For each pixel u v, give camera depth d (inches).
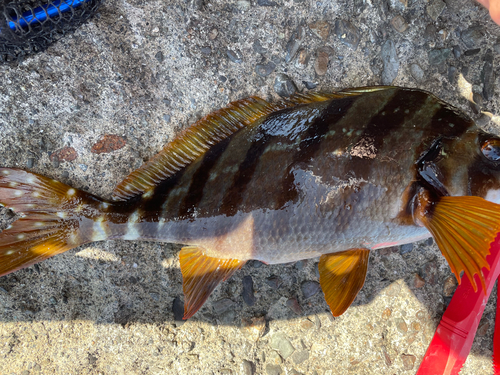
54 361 14.4
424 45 14.4
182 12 13.7
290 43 14.0
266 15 13.9
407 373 15.3
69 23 13.0
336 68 14.2
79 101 13.6
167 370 14.6
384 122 12.3
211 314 14.7
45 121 13.6
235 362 14.8
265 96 14.1
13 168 12.7
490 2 12.6
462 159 12.2
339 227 12.4
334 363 15.1
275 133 12.6
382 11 14.1
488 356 15.6
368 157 12.2
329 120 12.4
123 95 13.8
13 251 12.6
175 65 13.8
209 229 12.7
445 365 15.0
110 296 14.4
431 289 15.3
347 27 14.0
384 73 14.3
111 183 14.0
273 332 14.9
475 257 11.7
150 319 14.5
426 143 12.2
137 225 12.9
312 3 13.9
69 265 14.2
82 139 13.8
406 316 15.3
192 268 13.1
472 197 11.7
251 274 14.7
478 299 14.7
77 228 12.8
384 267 15.2
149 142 14.0
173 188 12.8
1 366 14.2
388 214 12.3
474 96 14.7
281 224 12.5
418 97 12.5
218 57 13.9
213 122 12.9
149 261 14.4
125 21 13.6
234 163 12.6
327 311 15.0
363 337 15.2
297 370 15.0
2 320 14.2
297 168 12.3
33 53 13.3
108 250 14.3
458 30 14.4
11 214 13.9
